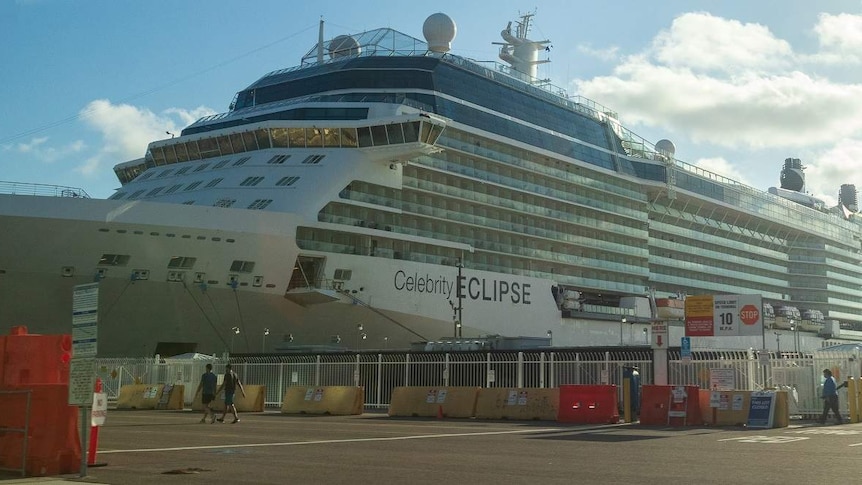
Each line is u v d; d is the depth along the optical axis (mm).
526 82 72375
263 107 61812
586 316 70812
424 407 31359
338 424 26672
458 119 61594
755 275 94625
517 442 19391
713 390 26438
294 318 51156
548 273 69312
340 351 47688
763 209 94188
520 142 65688
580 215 71750
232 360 43906
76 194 45250
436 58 63062
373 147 54250
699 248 87062
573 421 27422
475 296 61438
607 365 32719
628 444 18812
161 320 46688
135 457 16062
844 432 22578
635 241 78250
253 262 47406
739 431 23266
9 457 13828
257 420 29234
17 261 41719
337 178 52844
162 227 44281
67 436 13938
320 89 61719
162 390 38344
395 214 57281
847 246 110000
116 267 43812
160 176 60406
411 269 56781
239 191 52812
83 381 13352
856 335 108062
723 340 78750
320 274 51688
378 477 12922
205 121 65062
